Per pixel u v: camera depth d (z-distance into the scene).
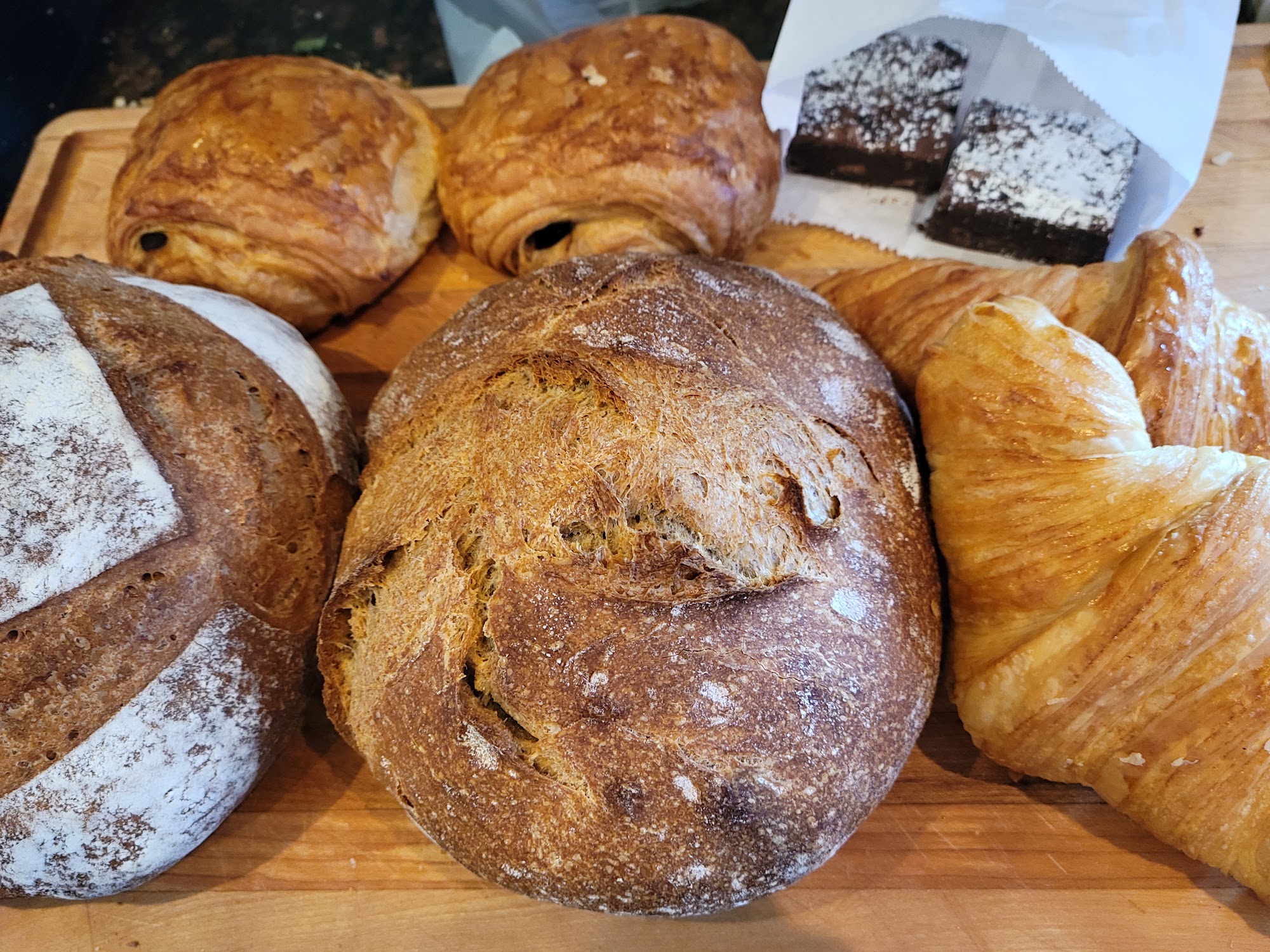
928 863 0.29
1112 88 0.32
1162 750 0.25
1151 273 0.28
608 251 0.35
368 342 0.37
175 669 0.26
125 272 0.32
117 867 0.27
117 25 0.51
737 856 0.24
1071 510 0.25
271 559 0.28
